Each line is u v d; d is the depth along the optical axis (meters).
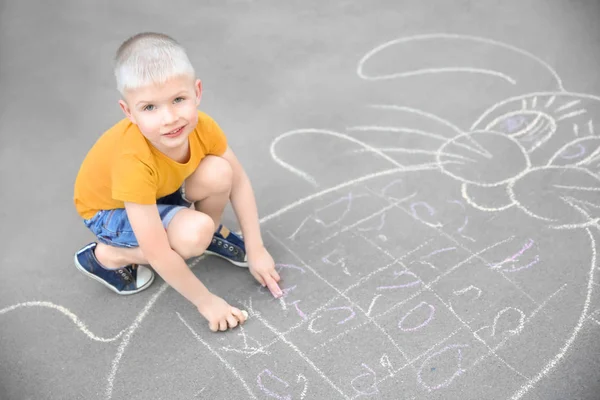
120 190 1.67
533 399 1.63
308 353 1.80
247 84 2.87
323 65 2.95
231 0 3.43
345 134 2.57
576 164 2.32
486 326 1.82
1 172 2.50
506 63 2.85
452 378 1.70
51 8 3.45
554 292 1.90
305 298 1.95
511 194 2.23
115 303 1.99
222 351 1.82
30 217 2.31
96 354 1.85
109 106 2.81
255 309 1.93
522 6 3.20
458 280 1.96
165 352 1.83
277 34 3.16
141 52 1.56
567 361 1.71
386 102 2.71
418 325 1.84
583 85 2.69
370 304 1.92
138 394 1.74
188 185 1.90
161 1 3.46
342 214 2.22
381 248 2.09
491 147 2.44
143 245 1.73
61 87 2.93
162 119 1.59
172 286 1.83
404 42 3.04
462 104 2.66
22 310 1.99
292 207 2.27
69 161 2.54
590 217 2.12
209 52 3.07
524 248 2.04
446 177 2.33
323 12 3.29
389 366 1.75
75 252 2.17
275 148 2.52
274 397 1.70
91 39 3.21
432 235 2.12
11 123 2.74
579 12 3.11
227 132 2.62
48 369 1.81
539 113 2.57
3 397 1.75
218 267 2.09
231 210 2.30
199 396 1.72
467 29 3.08
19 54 3.15
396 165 2.40
